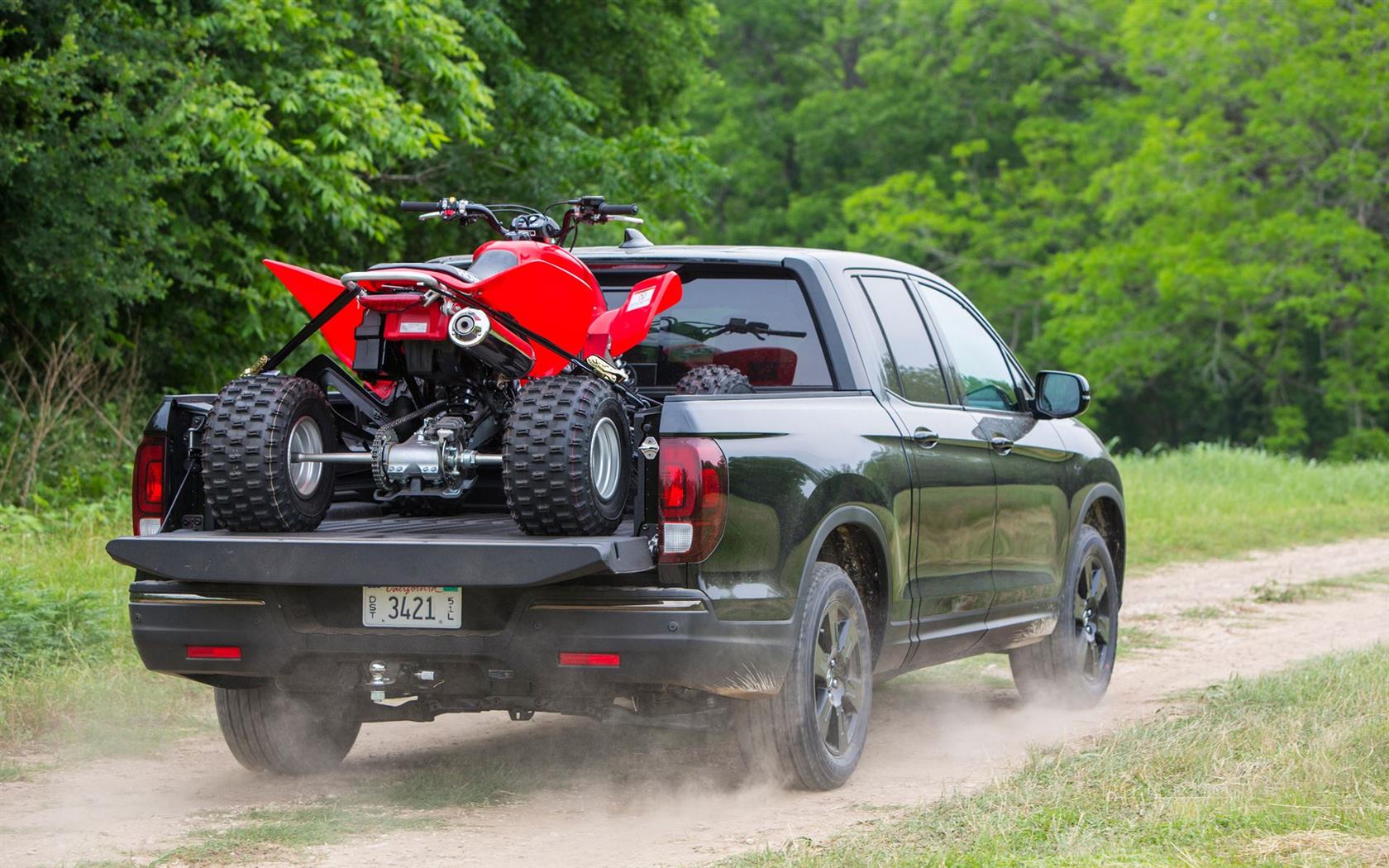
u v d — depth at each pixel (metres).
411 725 8.84
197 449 6.72
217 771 7.63
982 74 57.59
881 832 6.01
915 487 7.54
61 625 10.01
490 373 6.79
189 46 18.22
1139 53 51.69
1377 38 47.44
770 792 6.92
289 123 19.67
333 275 21.53
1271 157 48.75
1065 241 53.91
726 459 6.29
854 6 62.97
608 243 25.33
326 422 6.74
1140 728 7.74
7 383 17.28
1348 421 50.62
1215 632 12.58
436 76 21.83
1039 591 8.89
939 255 55.00
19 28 16.41
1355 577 16.55
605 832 6.34
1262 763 6.64
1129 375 51.16
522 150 25.02
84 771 7.60
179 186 19.11
